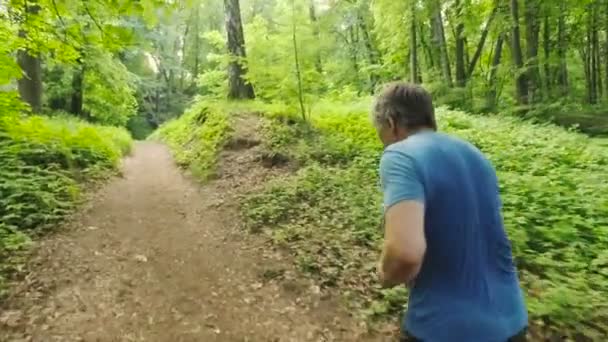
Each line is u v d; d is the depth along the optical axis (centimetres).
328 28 1146
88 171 958
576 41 1969
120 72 1847
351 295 456
